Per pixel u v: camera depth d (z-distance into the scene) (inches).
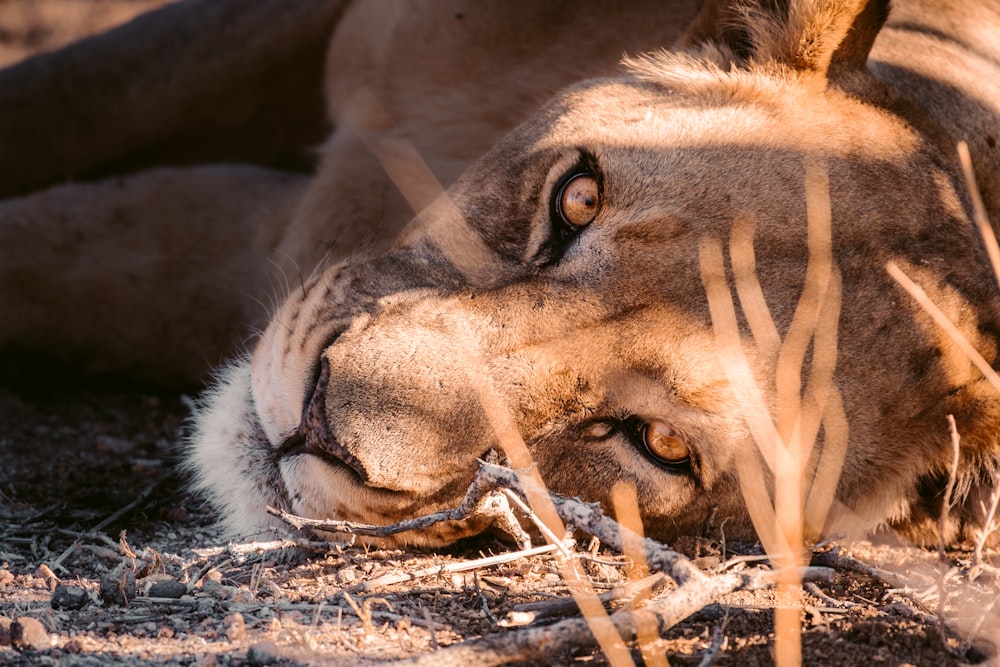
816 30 252.5
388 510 227.6
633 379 229.1
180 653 186.7
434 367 228.1
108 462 312.8
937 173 248.8
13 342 362.9
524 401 228.4
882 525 263.6
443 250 248.5
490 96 333.1
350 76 366.6
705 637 201.6
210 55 396.8
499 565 232.2
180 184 373.4
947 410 244.5
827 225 230.8
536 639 170.9
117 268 362.9
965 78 282.0
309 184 354.9
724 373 226.2
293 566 233.9
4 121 401.7
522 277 237.5
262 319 331.0
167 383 372.2
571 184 242.5
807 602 220.7
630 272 231.0
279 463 237.6
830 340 231.5
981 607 219.5
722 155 239.9
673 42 308.5
